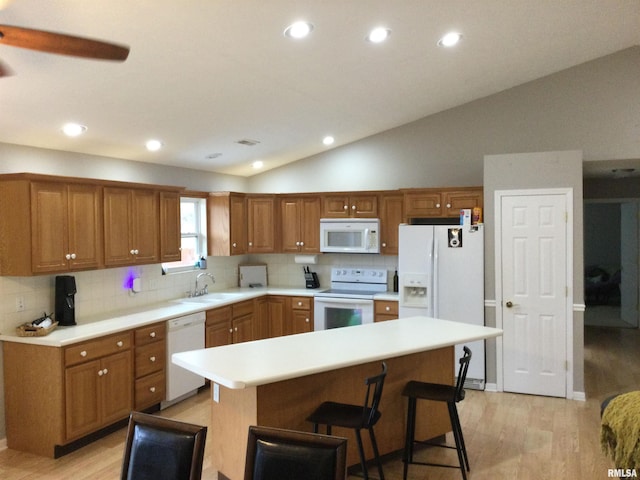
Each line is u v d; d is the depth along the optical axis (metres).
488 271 4.78
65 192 3.58
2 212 3.39
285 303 5.83
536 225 4.61
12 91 2.93
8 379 3.50
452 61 4.10
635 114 4.86
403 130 5.82
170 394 4.28
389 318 5.32
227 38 2.90
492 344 4.78
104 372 3.64
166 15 2.53
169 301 5.08
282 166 6.45
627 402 2.06
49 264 3.45
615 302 10.03
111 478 3.11
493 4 3.24
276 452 1.78
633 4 3.70
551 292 4.58
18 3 2.15
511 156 4.67
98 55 1.88
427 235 4.96
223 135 4.68
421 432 3.46
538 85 5.18
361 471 3.16
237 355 2.81
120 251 4.08
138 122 3.86
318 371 2.56
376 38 3.33
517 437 3.70
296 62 3.45
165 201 4.63
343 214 5.80
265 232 6.00
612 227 10.29
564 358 4.55
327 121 5.00
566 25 3.89
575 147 5.06
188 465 1.84
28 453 3.45
